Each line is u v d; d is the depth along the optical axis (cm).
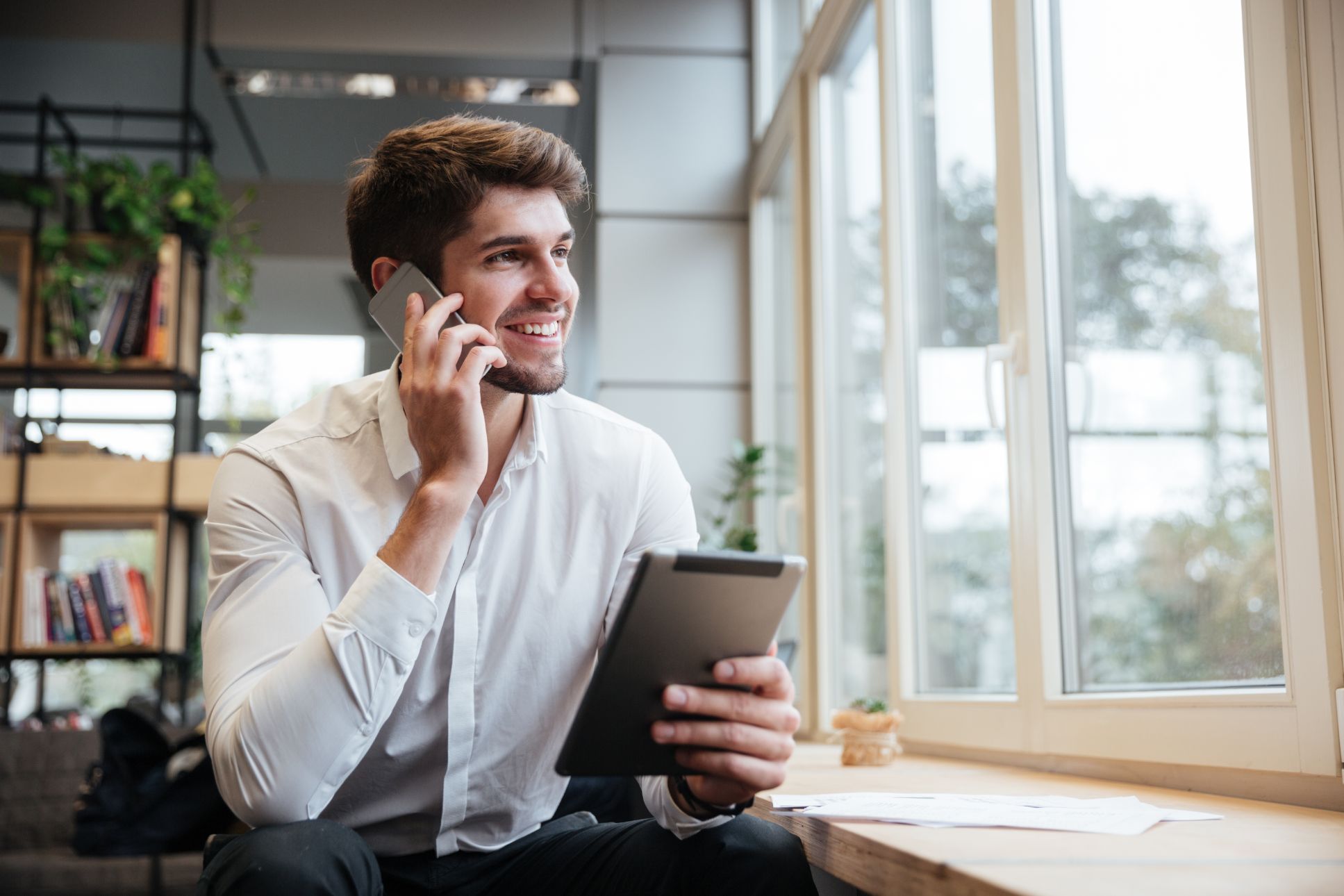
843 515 318
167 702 436
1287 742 127
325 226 646
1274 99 128
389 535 138
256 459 139
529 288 137
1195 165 146
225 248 430
